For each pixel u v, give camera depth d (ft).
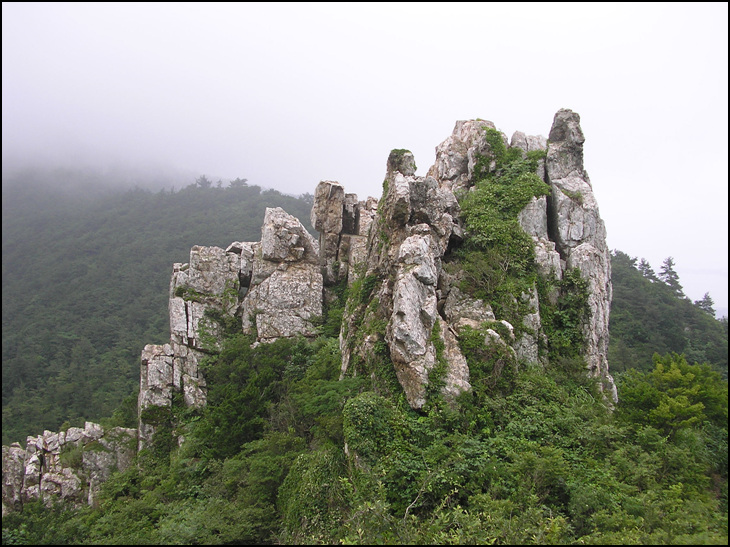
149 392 106.63
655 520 43.34
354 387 70.90
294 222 128.77
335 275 129.18
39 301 248.52
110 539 65.87
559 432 57.62
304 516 56.18
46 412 171.42
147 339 225.76
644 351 167.84
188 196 437.17
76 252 298.35
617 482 48.88
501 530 42.22
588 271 80.38
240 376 103.91
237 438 83.97
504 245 80.23
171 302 118.01
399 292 65.67
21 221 327.67
